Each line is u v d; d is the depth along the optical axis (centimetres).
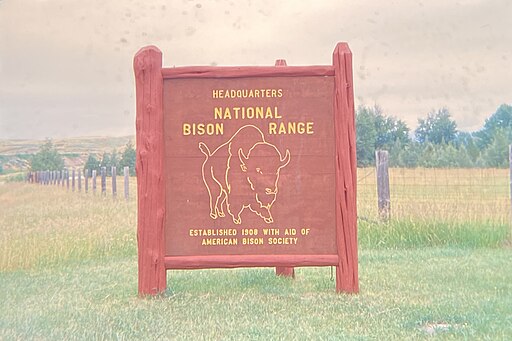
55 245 807
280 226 648
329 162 649
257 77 651
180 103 652
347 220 646
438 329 539
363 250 893
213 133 652
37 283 695
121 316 581
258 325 555
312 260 646
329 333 529
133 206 1057
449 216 932
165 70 650
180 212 649
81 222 938
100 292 670
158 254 647
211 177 649
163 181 649
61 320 570
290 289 690
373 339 512
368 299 633
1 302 621
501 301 614
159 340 520
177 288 691
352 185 645
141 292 651
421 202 953
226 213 649
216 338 520
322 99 650
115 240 854
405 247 905
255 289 695
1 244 800
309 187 648
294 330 538
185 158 650
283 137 650
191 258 646
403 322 557
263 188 649
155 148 644
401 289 671
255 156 650
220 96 653
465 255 842
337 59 646
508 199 952
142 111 645
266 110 651
